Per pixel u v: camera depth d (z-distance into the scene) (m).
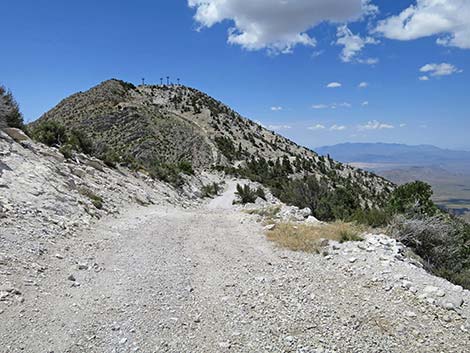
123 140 108.00
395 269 8.49
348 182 97.38
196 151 118.12
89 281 7.50
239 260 9.95
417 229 11.43
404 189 16.38
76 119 122.94
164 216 17.83
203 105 189.38
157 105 168.50
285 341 5.52
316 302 7.03
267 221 15.93
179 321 6.07
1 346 4.84
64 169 17.66
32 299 6.20
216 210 30.05
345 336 5.73
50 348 4.98
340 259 9.62
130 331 5.61
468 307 6.69
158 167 37.91
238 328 5.91
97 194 17.34
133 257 9.55
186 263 9.45
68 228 10.89
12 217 9.72
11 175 12.67
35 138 21.75
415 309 6.68
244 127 185.12
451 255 10.91
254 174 90.31
